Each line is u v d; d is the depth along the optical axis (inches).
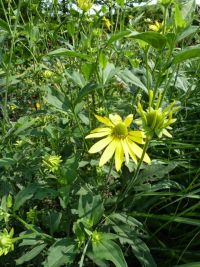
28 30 21.0
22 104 22.9
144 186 15.4
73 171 13.4
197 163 19.3
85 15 20.3
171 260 15.5
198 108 21.2
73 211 13.6
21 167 15.9
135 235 13.9
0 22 16.4
